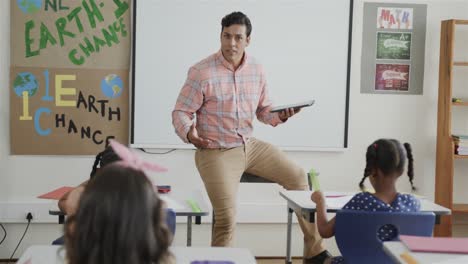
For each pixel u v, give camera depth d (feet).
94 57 14.83
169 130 15.08
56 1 14.64
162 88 14.99
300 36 15.30
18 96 14.67
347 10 15.40
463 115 16.03
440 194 15.55
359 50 15.65
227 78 11.44
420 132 15.92
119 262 3.73
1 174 14.76
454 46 15.89
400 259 6.02
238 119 11.57
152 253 3.83
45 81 14.73
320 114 15.49
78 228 3.76
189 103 11.38
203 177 11.51
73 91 14.83
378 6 15.62
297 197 10.66
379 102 15.80
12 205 14.56
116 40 14.85
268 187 15.48
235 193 11.48
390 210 8.19
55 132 14.84
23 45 14.61
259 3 15.12
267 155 12.00
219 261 6.17
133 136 14.98
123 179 3.83
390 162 8.17
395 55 15.76
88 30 14.76
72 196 7.88
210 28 15.02
